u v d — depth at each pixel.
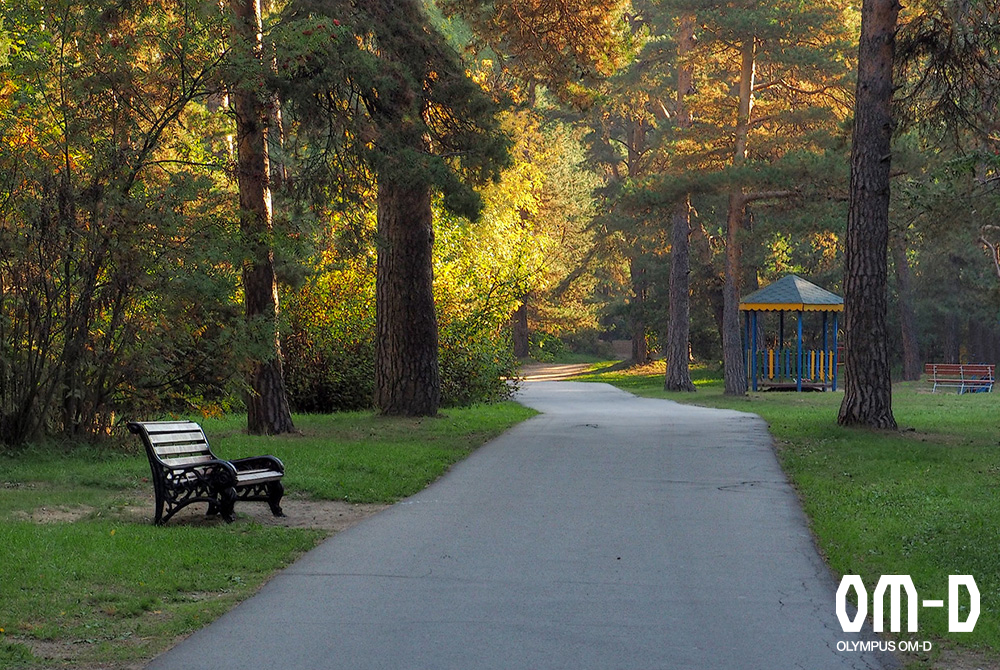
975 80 21.33
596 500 12.94
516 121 42.06
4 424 15.95
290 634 7.16
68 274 15.99
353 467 15.32
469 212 22.02
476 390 30.67
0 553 9.02
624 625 7.39
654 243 58.31
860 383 21.34
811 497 12.90
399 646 6.88
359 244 21.86
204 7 16.91
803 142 39.12
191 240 16.83
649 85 47.34
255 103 19.00
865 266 21.22
